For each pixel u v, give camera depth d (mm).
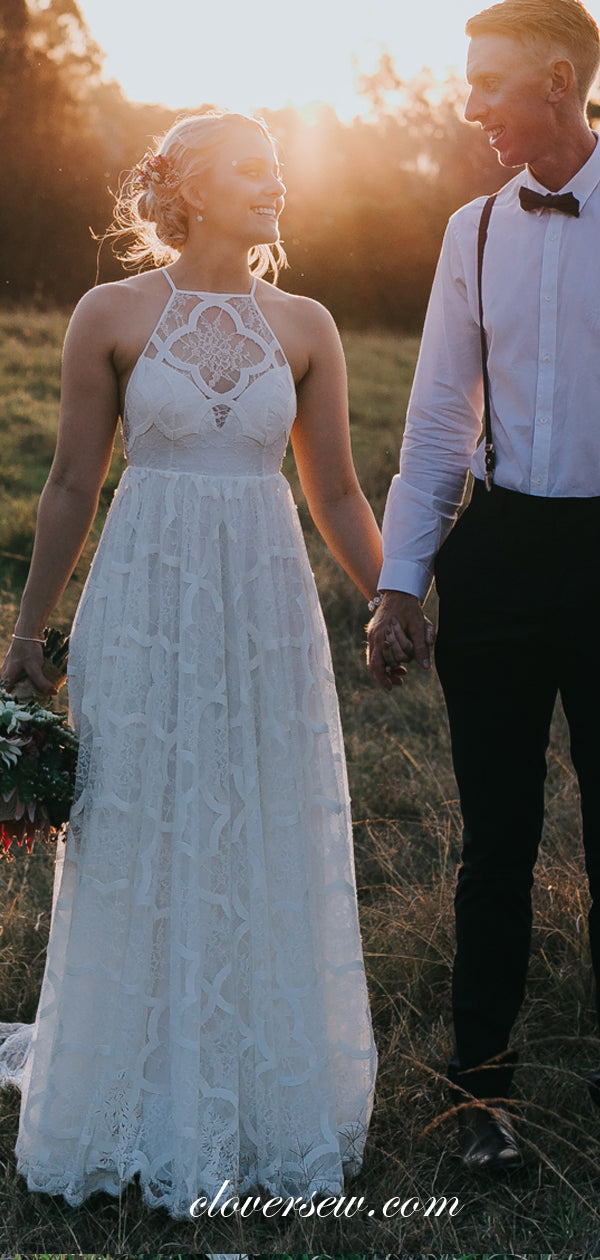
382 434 11031
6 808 2428
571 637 2402
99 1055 2426
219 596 2430
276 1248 2303
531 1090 2779
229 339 2439
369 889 3816
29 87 24219
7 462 9562
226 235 2428
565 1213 2408
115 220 2754
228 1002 2418
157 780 2410
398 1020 3064
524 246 2367
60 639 2611
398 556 2605
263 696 2467
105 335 2406
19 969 3264
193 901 2379
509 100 2279
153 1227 2385
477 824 2580
